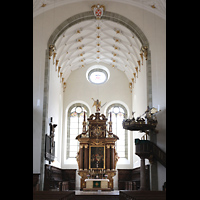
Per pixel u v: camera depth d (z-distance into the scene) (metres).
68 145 32.66
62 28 22.11
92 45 29.84
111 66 34.62
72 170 30.94
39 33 21.66
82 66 34.25
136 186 24.69
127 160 32.00
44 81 20.94
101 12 21.66
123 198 14.60
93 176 28.44
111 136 29.69
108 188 25.48
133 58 28.66
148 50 21.52
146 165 21.53
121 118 33.59
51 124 22.48
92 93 33.88
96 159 29.02
